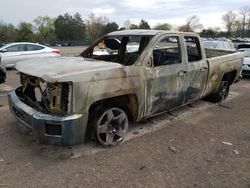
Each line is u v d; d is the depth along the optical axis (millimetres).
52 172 3650
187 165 3943
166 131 5164
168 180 3557
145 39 4910
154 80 4648
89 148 4320
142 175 3645
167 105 5129
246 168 3926
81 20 75125
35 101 4180
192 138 4895
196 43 5781
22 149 4250
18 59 13242
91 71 3801
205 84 6031
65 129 3646
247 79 11805
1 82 7848
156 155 4195
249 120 6004
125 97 4402
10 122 5320
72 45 47094
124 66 4250
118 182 3477
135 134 4953
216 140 4855
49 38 72938
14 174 3586
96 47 5793
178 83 5152
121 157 4094
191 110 6559
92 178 3545
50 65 4043
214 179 3621
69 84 3621
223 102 7445
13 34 67500
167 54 5055
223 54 7203
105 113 4191
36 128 3742
